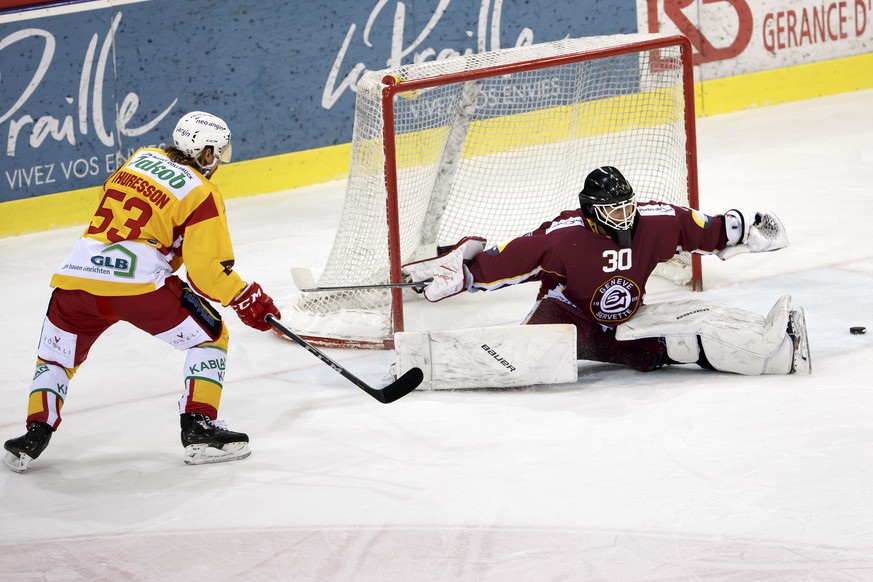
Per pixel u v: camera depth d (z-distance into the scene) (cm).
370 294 1862
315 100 3012
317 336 1819
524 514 1135
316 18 2964
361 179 1827
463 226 2039
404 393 1366
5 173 2770
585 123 2094
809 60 3391
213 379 1355
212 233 1297
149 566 1096
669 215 1508
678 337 1496
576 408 1423
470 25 3108
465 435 1360
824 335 1628
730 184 2633
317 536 1128
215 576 1066
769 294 1862
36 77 2752
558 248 1482
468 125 1930
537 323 1571
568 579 1009
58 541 1162
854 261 2002
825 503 1105
